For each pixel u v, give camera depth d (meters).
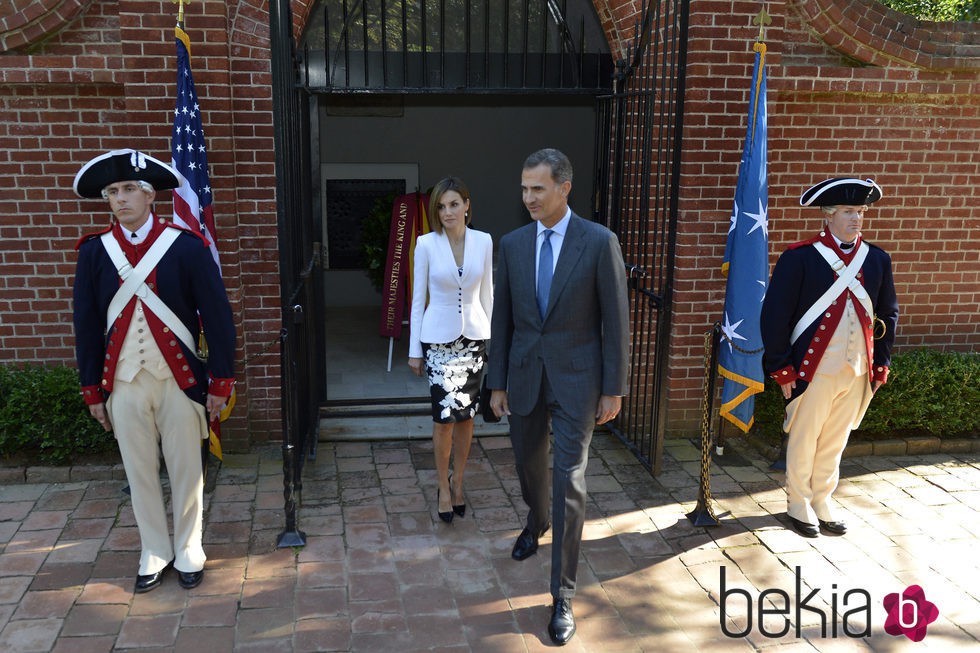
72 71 4.61
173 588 3.67
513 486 4.83
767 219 5.06
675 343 5.45
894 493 4.78
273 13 3.66
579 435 3.42
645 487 4.83
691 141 5.14
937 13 10.38
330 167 9.90
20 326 5.00
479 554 4.04
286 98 4.09
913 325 5.96
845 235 3.95
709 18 5.00
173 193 4.71
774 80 5.18
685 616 3.54
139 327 3.44
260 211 5.07
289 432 4.10
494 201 10.25
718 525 4.33
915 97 5.52
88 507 4.39
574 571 3.45
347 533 4.22
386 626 3.43
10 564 3.82
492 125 10.05
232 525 4.27
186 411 3.57
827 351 4.00
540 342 3.49
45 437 4.66
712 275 5.36
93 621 3.41
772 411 5.34
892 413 5.35
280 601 3.60
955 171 5.70
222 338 3.55
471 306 4.14
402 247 6.97
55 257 4.95
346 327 9.09
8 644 3.24
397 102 9.78
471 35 6.02
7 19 4.50
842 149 5.52
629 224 5.39
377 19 5.99
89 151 4.83
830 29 5.21
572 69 5.62
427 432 5.61
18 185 4.82
